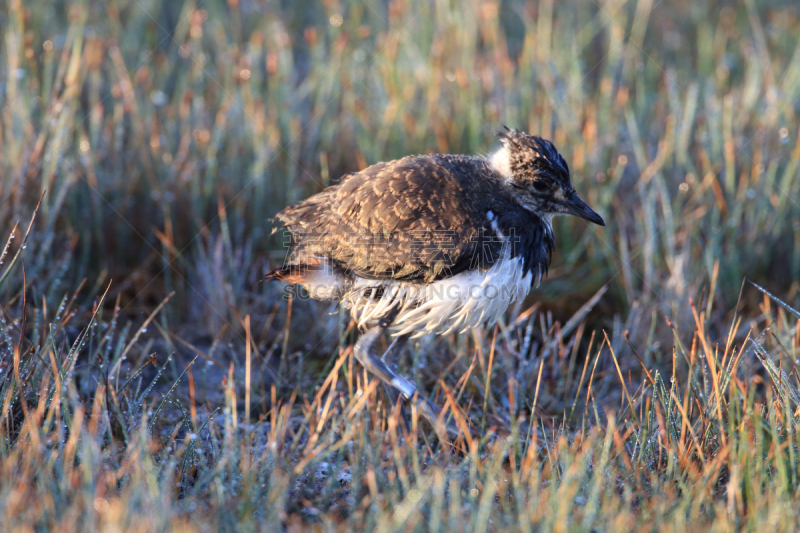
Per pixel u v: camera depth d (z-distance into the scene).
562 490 5.94
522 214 7.94
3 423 6.71
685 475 6.62
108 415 7.09
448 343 9.27
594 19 16.98
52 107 10.53
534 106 12.68
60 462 6.18
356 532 5.89
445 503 6.39
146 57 13.51
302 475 6.82
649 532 5.76
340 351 8.44
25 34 11.53
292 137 11.65
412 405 7.35
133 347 9.27
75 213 10.47
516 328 9.79
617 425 7.65
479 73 13.37
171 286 10.43
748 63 14.94
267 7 15.16
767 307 8.33
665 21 18.25
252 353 9.32
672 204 11.48
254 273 10.35
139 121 11.28
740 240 10.94
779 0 18.52
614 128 12.25
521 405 8.30
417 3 14.73
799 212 10.96
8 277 8.84
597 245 11.10
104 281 10.47
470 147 11.84
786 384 7.02
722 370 7.20
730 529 5.64
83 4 13.65
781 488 5.93
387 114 11.71
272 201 11.26
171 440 6.99
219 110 12.11
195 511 6.02
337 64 12.96
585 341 9.97
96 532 5.36
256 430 7.48
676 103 12.38
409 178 7.58
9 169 9.93
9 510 5.31
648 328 9.63
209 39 15.27
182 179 10.82
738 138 11.86
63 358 7.80
